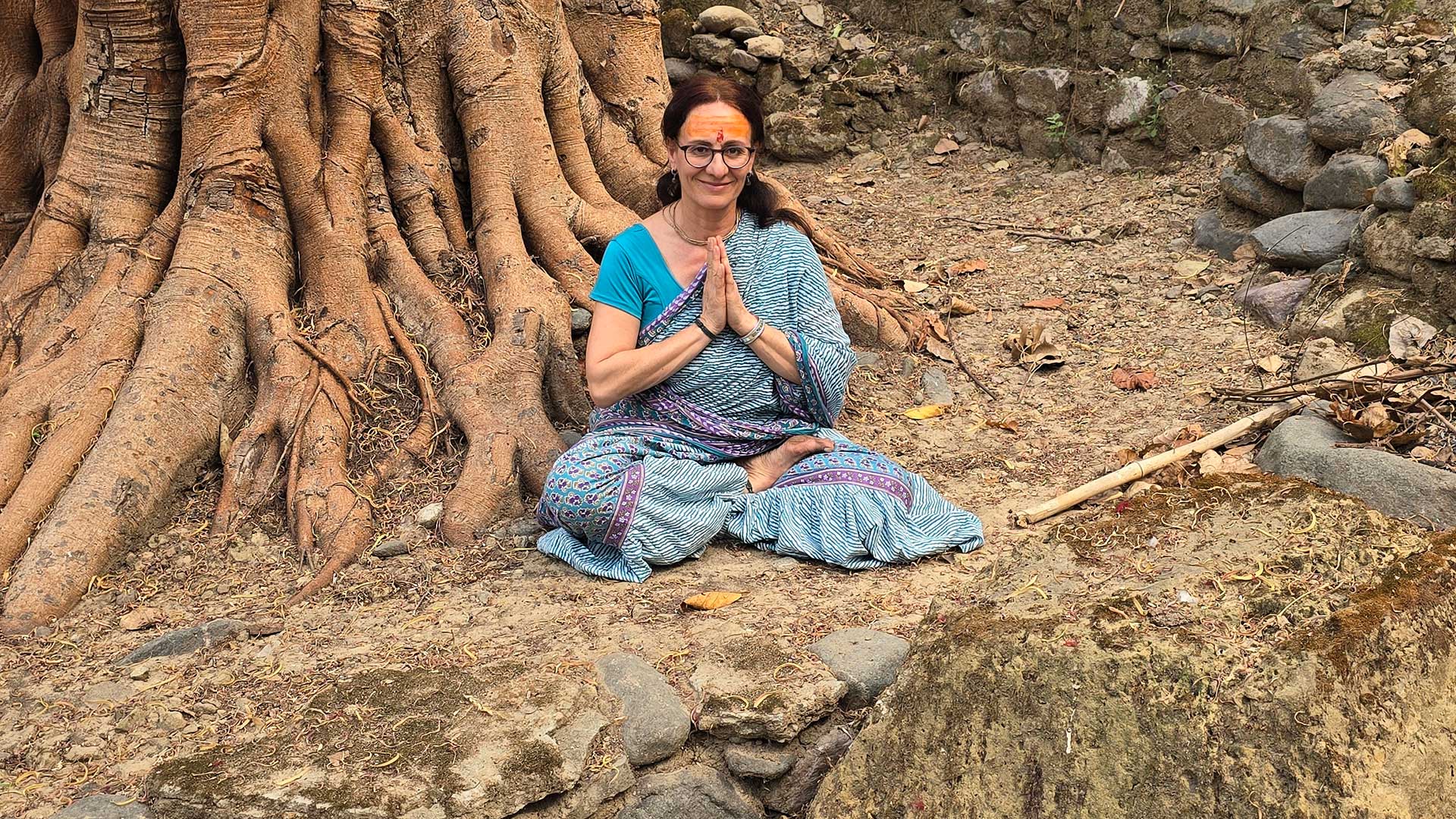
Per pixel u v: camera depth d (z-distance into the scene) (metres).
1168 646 2.56
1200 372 4.75
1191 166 6.36
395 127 4.74
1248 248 5.53
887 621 3.24
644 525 3.49
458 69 4.81
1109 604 2.72
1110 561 2.93
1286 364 4.66
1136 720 2.52
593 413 3.91
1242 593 2.70
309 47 4.47
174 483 3.91
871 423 4.59
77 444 3.87
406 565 3.67
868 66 7.52
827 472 3.67
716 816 2.88
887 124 7.46
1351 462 3.58
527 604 3.42
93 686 3.09
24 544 3.65
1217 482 3.20
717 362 3.66
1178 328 5.14
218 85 4.27
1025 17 6.99
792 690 2.92
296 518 3.81
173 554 3.74
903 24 7.56
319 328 4.35
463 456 4.11
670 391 3.70
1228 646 2.54
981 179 6.95
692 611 3.33
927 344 5.12
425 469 4.09
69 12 4.80
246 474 3.94
